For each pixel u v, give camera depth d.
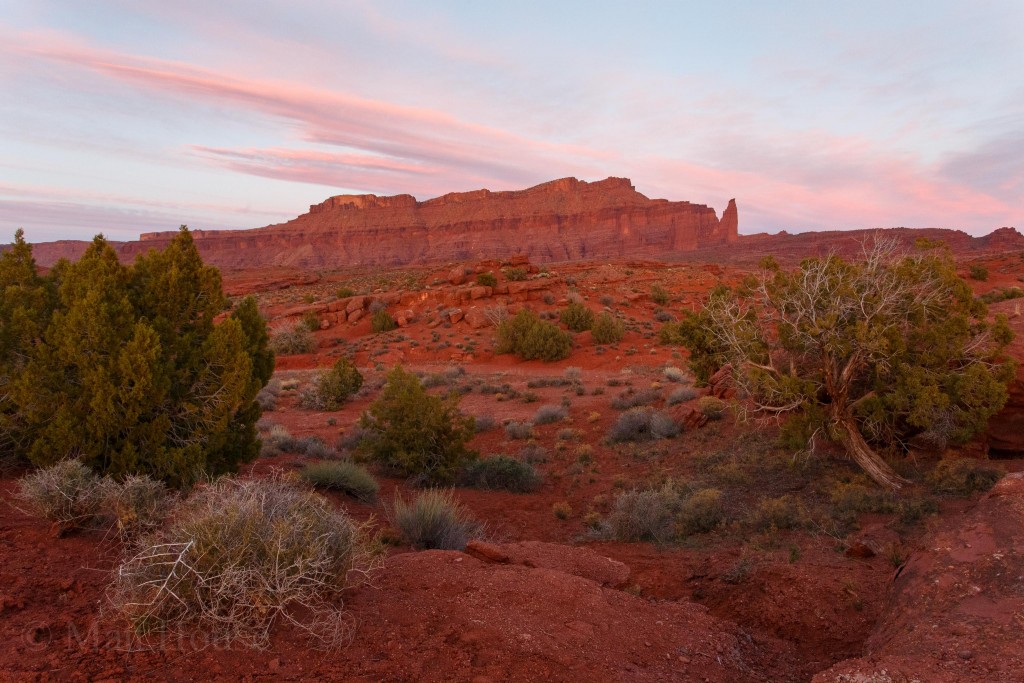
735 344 12.16
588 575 7.21
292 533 4.40
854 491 9.87
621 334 41.44
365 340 43.97
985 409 9.99
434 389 28.45
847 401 11.29
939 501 9.26
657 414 17.14
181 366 9.48
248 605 4.02
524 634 4.60
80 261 9.36
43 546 5.46
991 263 71.06
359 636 4.29
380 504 11.47
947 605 4.45
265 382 11.66
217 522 4.25
